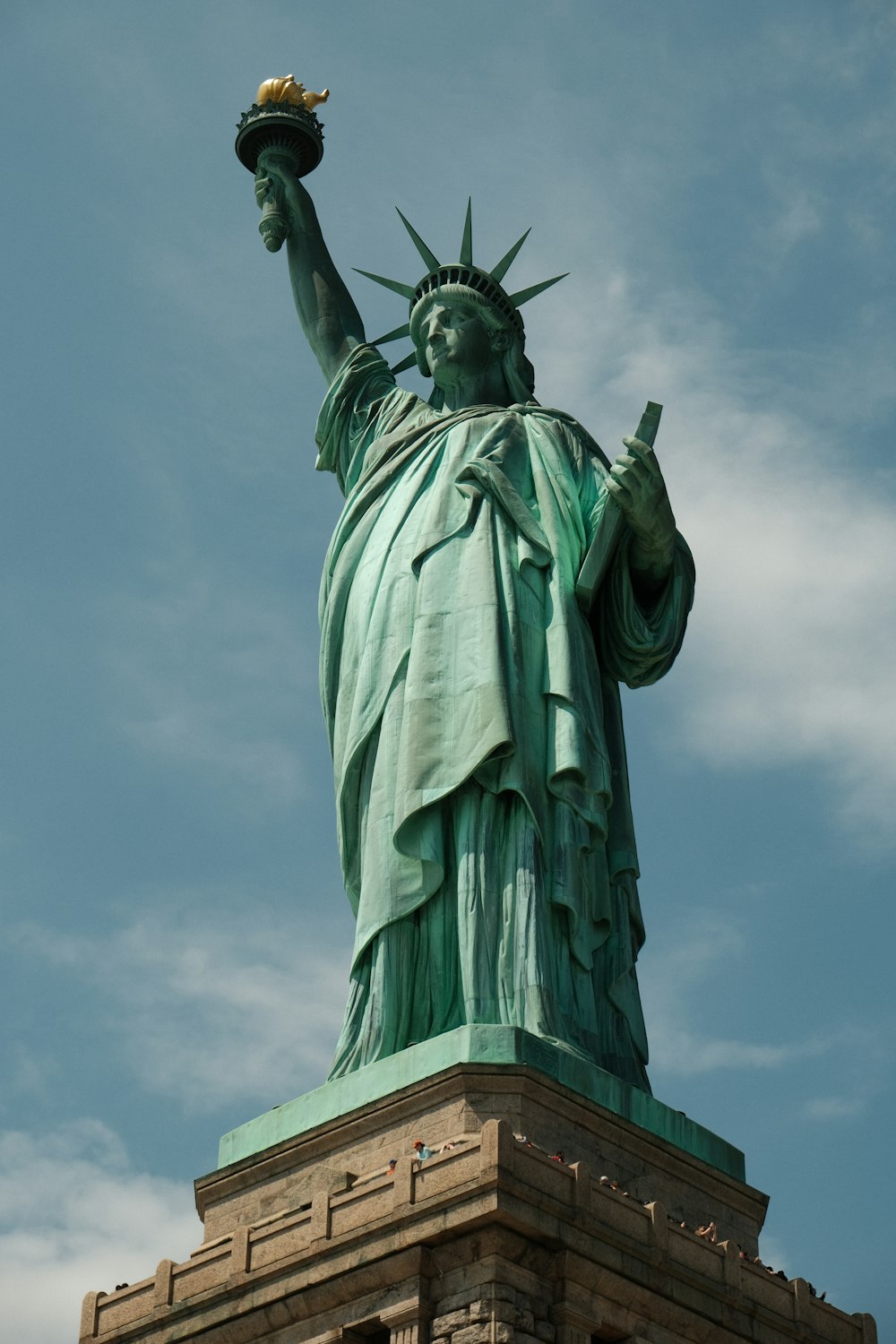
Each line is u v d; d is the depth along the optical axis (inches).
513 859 3981.3
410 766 4040.4
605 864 4104.3
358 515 4429.1
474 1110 3686.0
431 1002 3946.9
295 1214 3663.9
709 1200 3868.1
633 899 4158.5
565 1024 3924.7
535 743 4074.8
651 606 4335.6
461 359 4616.1
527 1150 3506.4
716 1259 3671.3
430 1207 3486.7
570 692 4109.3
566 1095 3737.7
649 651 4291.3
